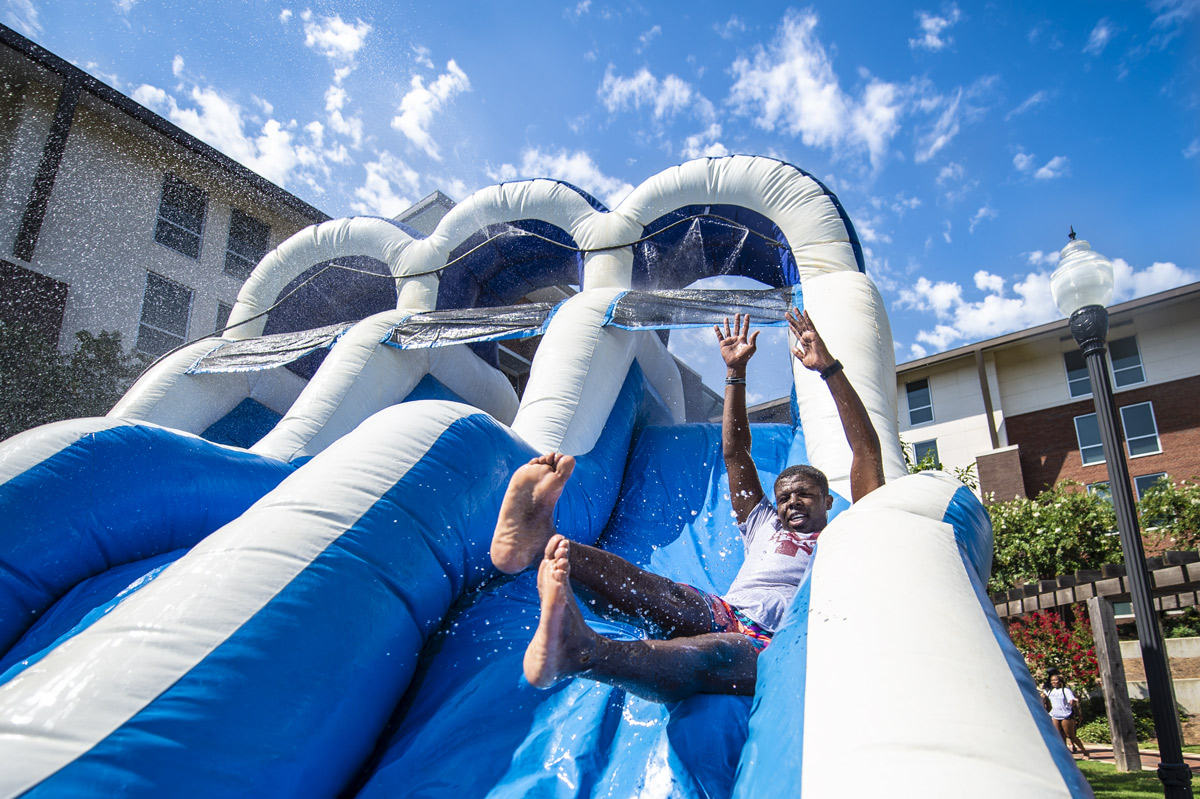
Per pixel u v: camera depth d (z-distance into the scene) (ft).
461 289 22.62
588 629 5.31
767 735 4.73
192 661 5.22
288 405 23.57
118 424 9.17
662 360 19.17
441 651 7.53
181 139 37.52
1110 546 38.55
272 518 6.44
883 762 3.84
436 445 7.81
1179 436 48.01
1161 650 12.34
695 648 6.04
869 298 14.71
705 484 14.34
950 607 4.99
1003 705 4.17
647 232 18.65
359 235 21.94
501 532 6.03
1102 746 31.17
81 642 5.34
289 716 5.47
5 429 30.42
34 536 7.79
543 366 14.38
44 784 4.39
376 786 5.81
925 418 56.08
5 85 33.73
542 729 6.18
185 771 4.82
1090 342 13.84
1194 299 48.91
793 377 14.14
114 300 35.09
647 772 5.44
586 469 12.87
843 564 5.71
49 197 33.63
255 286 22.94
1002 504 42.75
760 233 18.07
